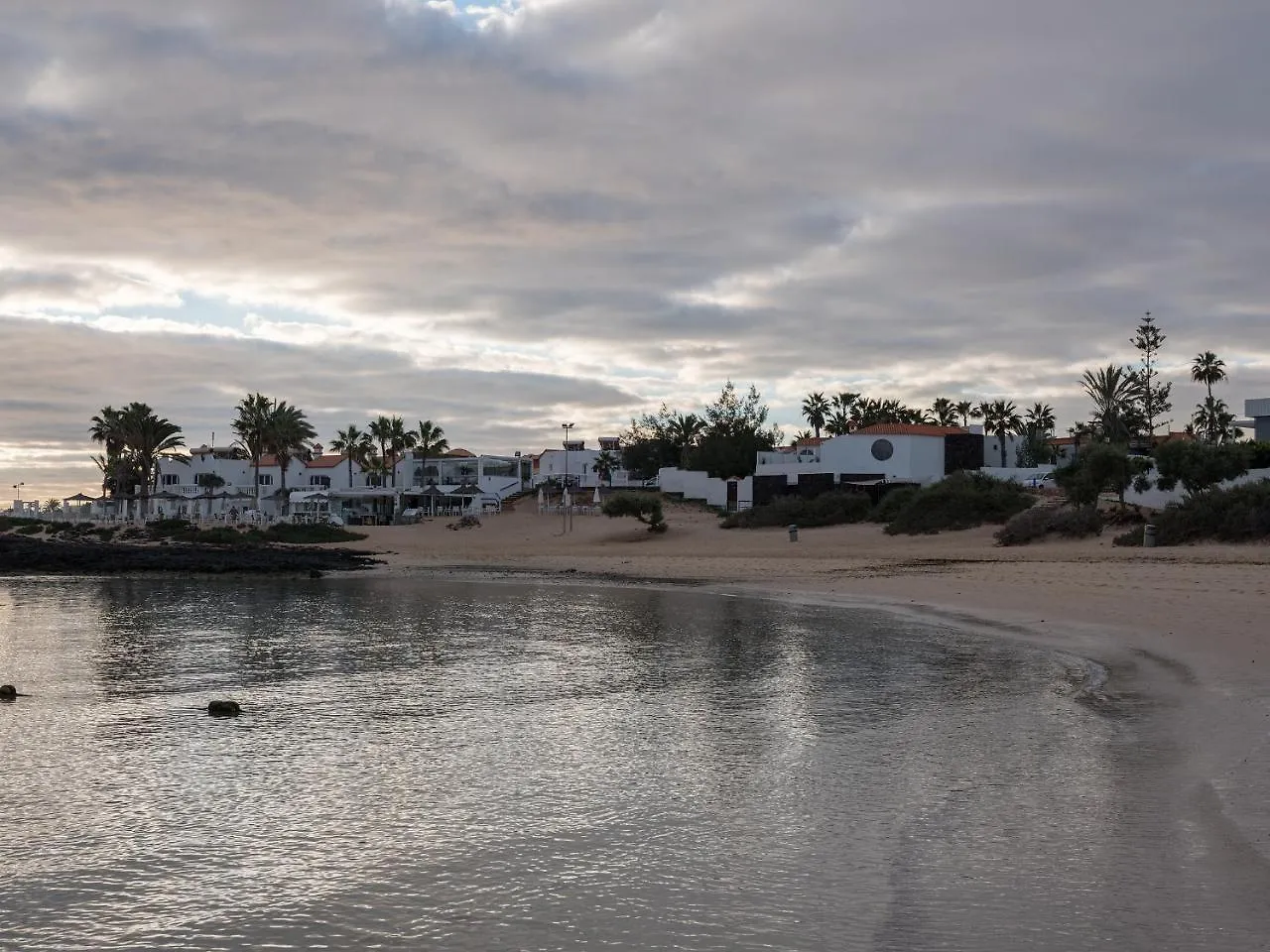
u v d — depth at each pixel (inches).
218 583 2160.4
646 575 2121.1
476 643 1103.6
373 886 368.2
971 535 2346.2
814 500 3014.3
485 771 537.6
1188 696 632.4
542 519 3590.1
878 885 343.0
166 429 4505.4
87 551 2883.9
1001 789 451.5
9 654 1042.1
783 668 873.5
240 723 682.8
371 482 5118.1
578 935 315.0
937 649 961.5
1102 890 323.0
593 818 443.2
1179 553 1640.0
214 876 384.2
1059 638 974.4
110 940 326.6
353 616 1418.6
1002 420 4965.6
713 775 510.6
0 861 405.1
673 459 4709.6
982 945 288.5
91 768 559.8
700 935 309.9
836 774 500.1
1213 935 285.3
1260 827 365.1
